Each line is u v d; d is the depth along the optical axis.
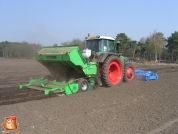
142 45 55.59
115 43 11.16
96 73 9.61
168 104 6.77
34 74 17.94
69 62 8.53
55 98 7.62
